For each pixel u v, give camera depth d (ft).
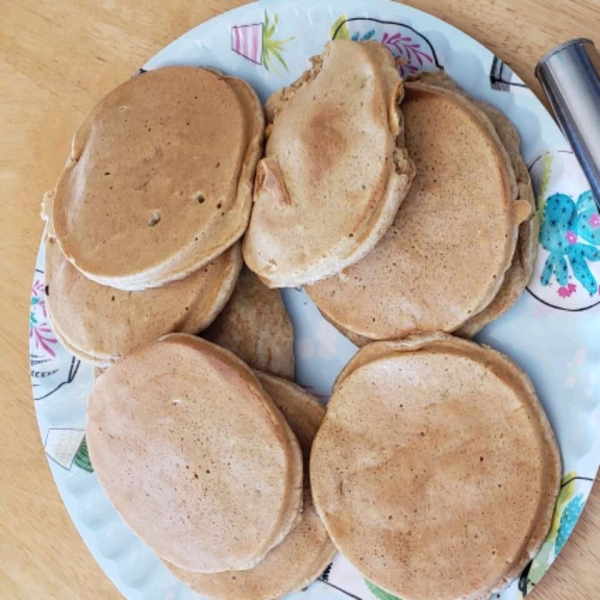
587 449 1.12
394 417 1.17
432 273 1.15
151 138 1.29
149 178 1.27
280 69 1.32
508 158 1.13
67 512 1.52
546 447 1.12
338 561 1.28
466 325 1.17
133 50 1.47
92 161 1.32
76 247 1.29
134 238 1.25
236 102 1.25
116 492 1.32
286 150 1.16
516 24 1.20
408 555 1.16
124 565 1.42
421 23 1.20
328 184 1.11
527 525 1.10
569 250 1.13
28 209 1.56
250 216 1.21
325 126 1.12
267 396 1.22
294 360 1.31
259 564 1.28
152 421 1.27
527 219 1.14
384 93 1.09
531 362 1.16
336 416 1.20
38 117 1.55
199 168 1.24
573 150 1.09
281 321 1.30
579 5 1.16
